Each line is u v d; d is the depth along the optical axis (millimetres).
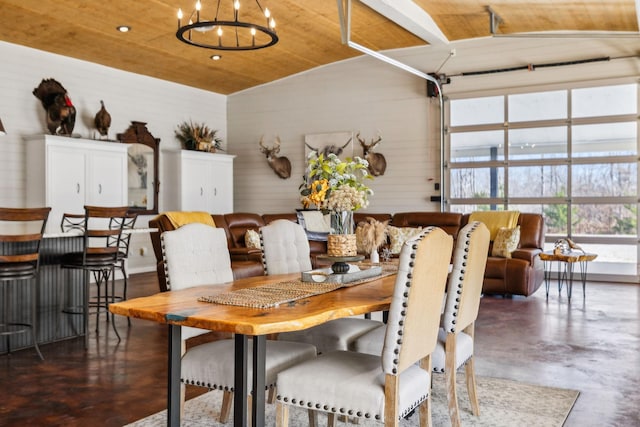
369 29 8367
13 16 6512
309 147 10203
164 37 7691
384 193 9586
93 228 7836
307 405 2201
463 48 8930
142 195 9055
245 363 2143
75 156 7523
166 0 6500
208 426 2871
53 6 6367
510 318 5582
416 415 3008
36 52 7586
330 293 2600
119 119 8797
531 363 4012
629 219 8023
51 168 7227
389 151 9539
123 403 3225
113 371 3865
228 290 2658
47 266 4672
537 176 8586
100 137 8297
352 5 7301
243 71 9695
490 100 8836
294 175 10391
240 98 10875
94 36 7352
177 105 9883
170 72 9219
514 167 8727
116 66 8625
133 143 8906
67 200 7410
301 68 10031
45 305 4656
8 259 4023
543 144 8523
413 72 8461
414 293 2064
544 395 3332
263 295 2498
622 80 7938
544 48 8406
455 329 2648
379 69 9594
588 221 8289
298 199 10352
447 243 2281
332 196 2996
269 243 3484
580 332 4965
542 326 5211
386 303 2375
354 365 2303
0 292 4293
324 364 2316
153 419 2967
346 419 2863
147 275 8758
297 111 10328
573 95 8281
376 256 3861
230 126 10938
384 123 9578
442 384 3584
